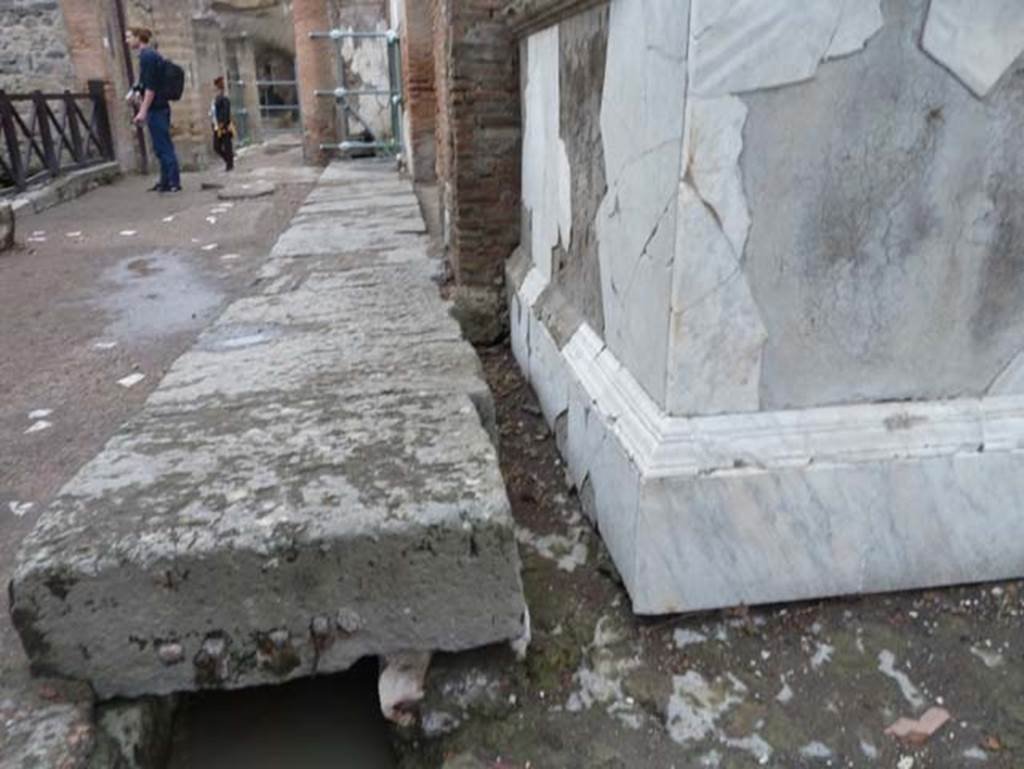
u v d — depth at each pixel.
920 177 1.49
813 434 1.60
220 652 1.41
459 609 1.44
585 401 2.04
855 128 1.44
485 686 1.50
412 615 1.43
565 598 1.76
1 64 10.16
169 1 11.36
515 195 3.31
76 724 1.31
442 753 1.44
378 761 1.55
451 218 3.59
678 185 1.44
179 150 11.76
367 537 1.38
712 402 1.58
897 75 1.42
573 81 2.20
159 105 8.91
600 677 1.55
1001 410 1.65
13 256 5.60
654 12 1.51
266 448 1.73
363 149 10.61
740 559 1.63
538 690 1.52
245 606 1.39
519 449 2.49
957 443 1.62
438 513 1.41
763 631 1.63
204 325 3.82
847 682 1.52
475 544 1.41
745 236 1.46
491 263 3.40
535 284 2.86
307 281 3.59
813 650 1.59
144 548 1.35
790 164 1.44
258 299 3.28
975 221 1.54
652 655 1.59
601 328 2.07
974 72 1.44
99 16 10.27
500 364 3.22
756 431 1.59
